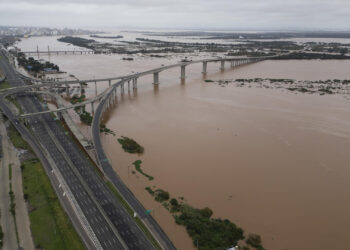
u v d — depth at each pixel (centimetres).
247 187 12600
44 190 11819
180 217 10500
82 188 12019
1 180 12588
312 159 15075
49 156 14638
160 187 12544
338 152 15838
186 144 16838
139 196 11825
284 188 12550
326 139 17525
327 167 14275
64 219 10175
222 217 10725
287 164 14550
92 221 10088
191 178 13275
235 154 15600
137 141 17225
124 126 19725
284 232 10038
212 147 16450
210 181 13038
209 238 9406
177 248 9131
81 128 19125
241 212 11019
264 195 12062
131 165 14362
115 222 10088
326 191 12325
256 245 9344
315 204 11500
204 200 11688
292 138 17700
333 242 9625
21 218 10281
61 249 8919
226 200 11719
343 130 18900
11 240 9319
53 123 19200
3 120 19750
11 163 13988
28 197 11419
